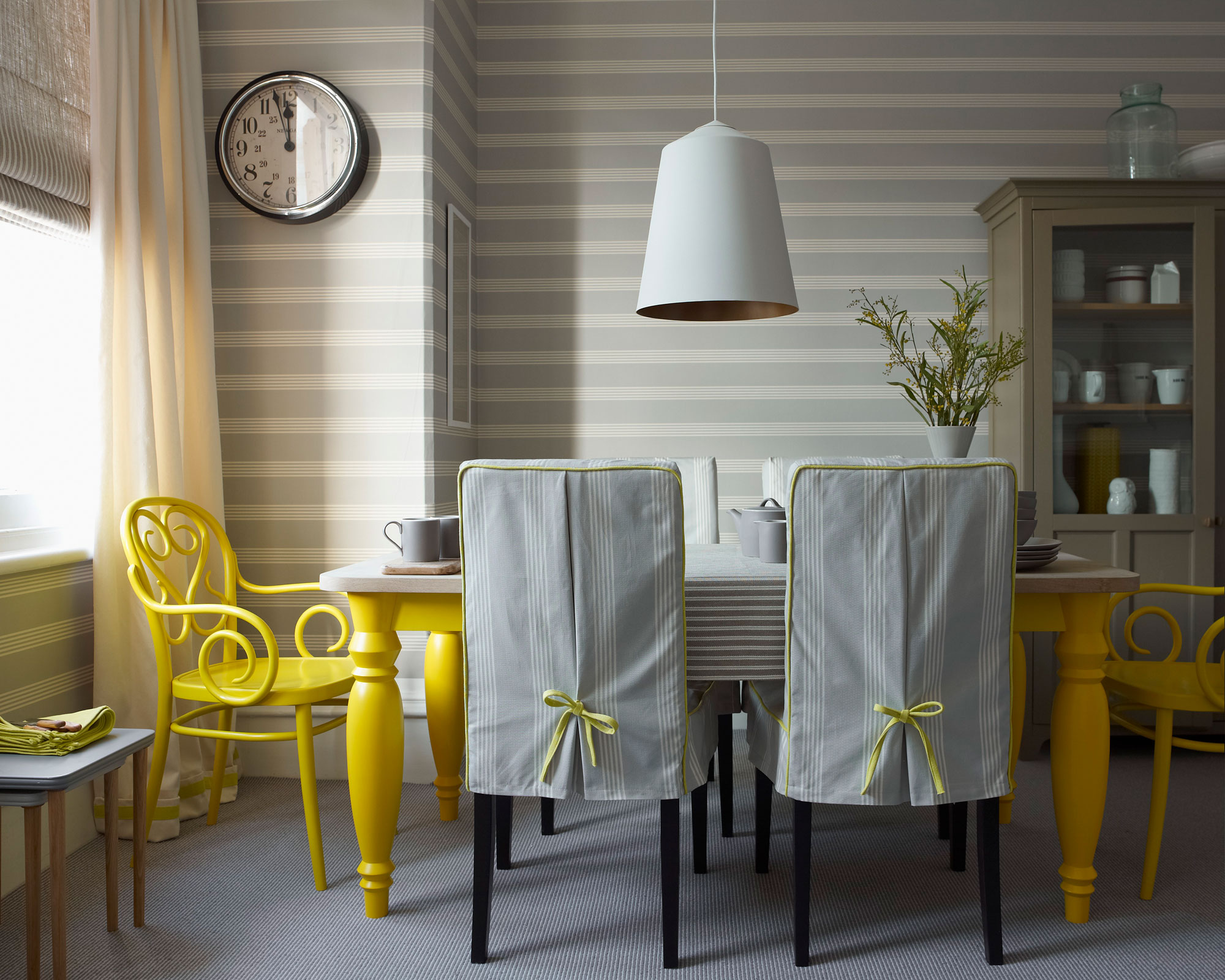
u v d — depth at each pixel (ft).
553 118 11.11
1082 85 10.96
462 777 8.79
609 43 11.09
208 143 9.14
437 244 9.29
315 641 9.15
